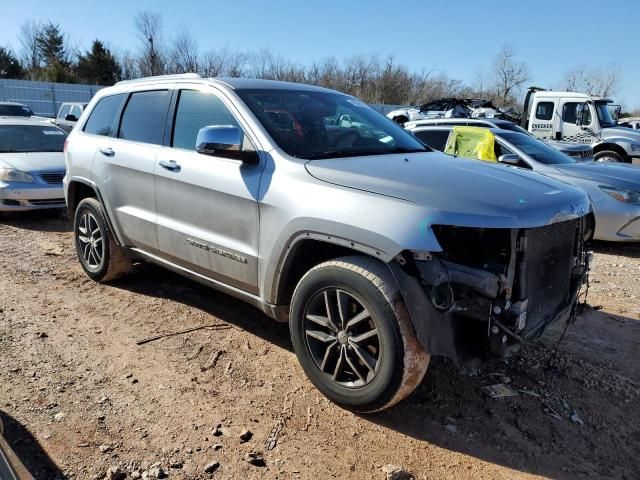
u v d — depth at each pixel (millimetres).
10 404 3121
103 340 4004
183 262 4102
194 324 4305
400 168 3260
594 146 14898
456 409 3229
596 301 5270
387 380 2836
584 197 3363
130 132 4621
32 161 8375
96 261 5156
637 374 3734
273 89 4039
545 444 2939
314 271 3107
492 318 2791
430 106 23875
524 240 2822
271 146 3449
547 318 3186
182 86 4215
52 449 2742
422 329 2719
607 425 3131
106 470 2607
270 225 3287
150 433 2908
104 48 52594
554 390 3477
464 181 3074
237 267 3578
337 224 2910
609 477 2709
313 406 3199
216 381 3457
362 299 2883
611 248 7711
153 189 4207
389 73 47906
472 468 2730
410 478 2635
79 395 3248
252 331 4195
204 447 2809
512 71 53156
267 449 2816
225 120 3789
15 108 20188
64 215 8789
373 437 2941
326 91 4465
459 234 2803
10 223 8141
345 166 3217
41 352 3785
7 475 1652
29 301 4750
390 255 2711
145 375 3508
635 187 7184
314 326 3236
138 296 4891
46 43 60125
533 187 3166
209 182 3668
